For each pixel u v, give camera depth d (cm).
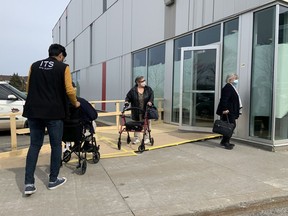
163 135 866
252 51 752
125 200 419
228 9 823
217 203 405
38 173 539
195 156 651
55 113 437
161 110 1159
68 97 454
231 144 721
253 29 751
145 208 392
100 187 468
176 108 1096
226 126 696
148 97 728
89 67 2203
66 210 388
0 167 588
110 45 1720
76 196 433
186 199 420
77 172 542
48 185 462
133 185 477
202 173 536
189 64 929
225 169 558
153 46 1248
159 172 543
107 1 1761
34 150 439
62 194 441
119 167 575
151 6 1239
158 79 1214
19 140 975
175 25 1075
